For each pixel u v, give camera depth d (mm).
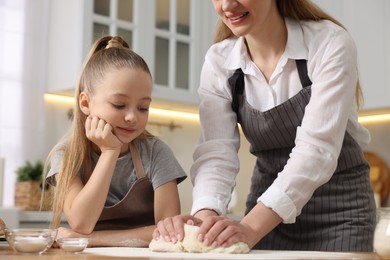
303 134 1404
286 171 1360
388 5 3463
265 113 1597
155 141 1670
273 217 1314
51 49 3406
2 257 995
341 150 1590
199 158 1609
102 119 1519
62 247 1143
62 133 3459
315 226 1616
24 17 3365
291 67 1591
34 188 3025
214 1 1465
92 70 1569
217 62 1694
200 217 1435
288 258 1001
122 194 1626
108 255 1064
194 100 3709
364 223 1579
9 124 3273
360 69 3566
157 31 3549
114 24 3342
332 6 3678
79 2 3230
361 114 3809
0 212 2701
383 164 3846
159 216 1593
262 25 1556
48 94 3426
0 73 3264
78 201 1485
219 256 1061
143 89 1528
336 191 1598
